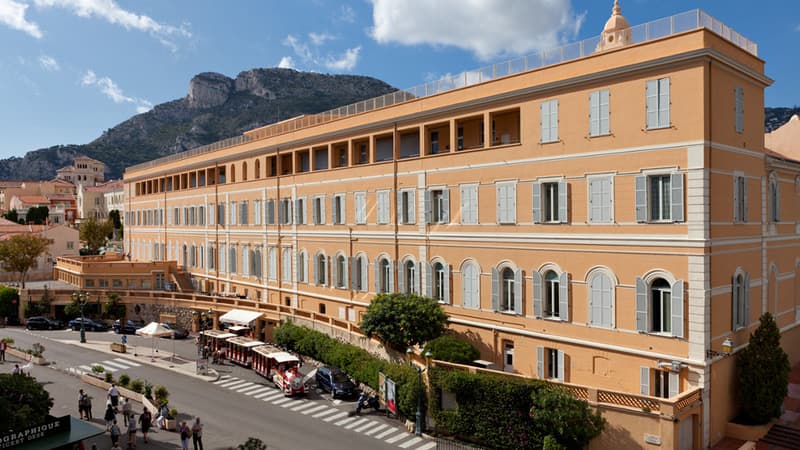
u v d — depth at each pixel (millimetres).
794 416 28281
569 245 30172
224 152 62812
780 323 33406
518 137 34625
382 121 41344
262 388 38125
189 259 70438
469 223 35469
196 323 58000
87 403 32344
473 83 35156
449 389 28531
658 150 26766
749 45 28766
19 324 65625
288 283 52719
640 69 27219
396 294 36062
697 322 25469
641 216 27312
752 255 29828
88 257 83562
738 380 27750
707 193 25609
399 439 29047
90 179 199125
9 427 24406
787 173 34250
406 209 40312
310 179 49281
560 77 30609
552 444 24641
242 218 59438
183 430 27188
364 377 35875
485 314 34562
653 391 27016
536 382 26312
